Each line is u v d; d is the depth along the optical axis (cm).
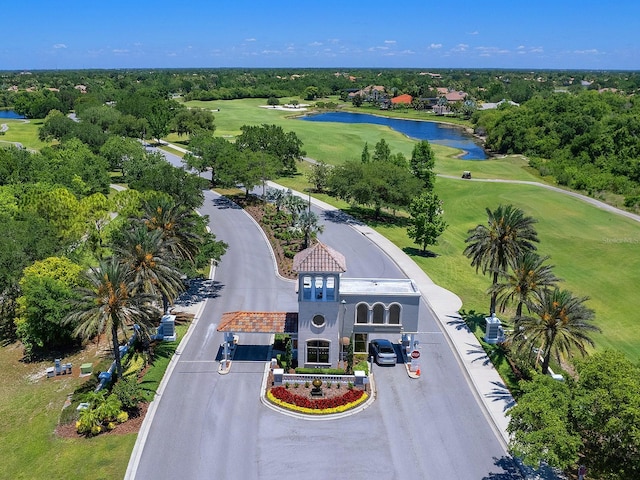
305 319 3950
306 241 6631
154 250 4103
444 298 5394
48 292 4278
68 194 5862
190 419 3475
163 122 13912
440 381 3966
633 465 2666
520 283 4184
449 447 3266
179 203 4956
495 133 15950
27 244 4838
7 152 9056
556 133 14925
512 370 4088
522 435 2741
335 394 3756
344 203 8950
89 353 4441
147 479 2958
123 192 5978
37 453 3184
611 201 10200
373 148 14262
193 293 5362
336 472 3038
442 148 15838
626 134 13362
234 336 4550
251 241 6912
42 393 3862
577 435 2689
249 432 3362
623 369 2783
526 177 12144
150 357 4144
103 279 3581
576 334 3634
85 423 3288
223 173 8706
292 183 10188
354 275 5841
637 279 6262
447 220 8531
